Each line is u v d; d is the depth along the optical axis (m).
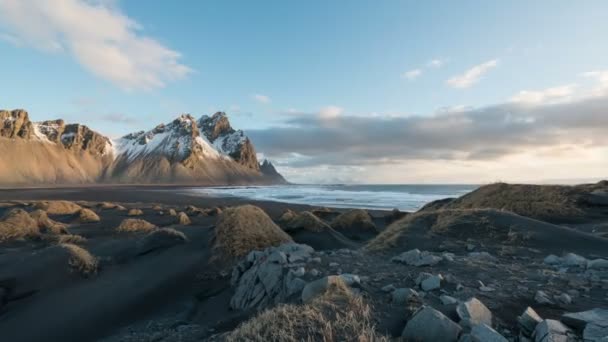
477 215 14.87
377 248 13.60
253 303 9.40
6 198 76.50
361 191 132.50
